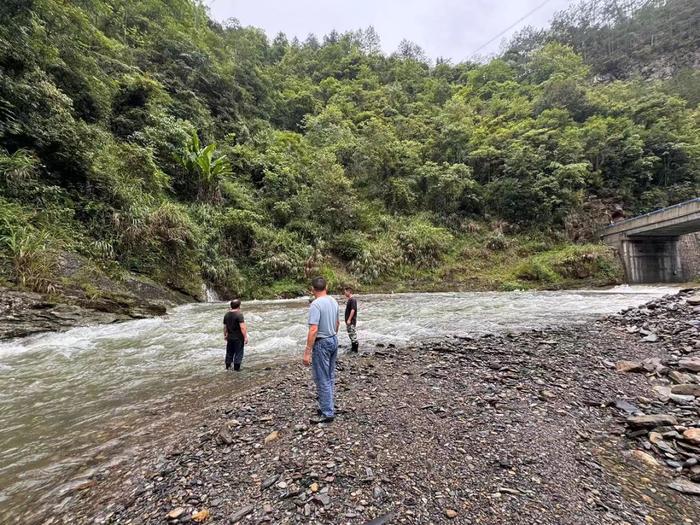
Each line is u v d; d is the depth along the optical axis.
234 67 37.50
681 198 33.28
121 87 20.95
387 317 12.20
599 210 31.72
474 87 59.84
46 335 8.69
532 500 2.66
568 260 26.44
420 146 34.94
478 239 30.14
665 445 3.53
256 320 11.48
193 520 2.47
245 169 26.53
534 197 31.03
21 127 11.82
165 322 10.79
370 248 25.06
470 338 8.55
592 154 33.78
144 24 29.00
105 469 3.28
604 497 2.74
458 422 3.94
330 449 3.36
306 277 21.52
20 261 9.44
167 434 3.97
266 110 40.28
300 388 5.12
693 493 2.81
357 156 32.00
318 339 4.02
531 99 49.03
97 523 2.53
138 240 14.29
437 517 2.46
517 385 5.11
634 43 75.62
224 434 3.68
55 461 3.50
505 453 3.32
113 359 7.12
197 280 16.42
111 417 4.52
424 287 24.34
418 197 32.25
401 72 61.84
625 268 27.45
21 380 5.92
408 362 6.46
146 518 2.53
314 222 25.03
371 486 2.79
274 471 3.03
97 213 13.55
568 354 6.86
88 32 17.33
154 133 19.89
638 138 33.53
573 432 3.83
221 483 2.89
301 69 61.62
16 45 12.16
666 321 9.08
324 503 2.59
